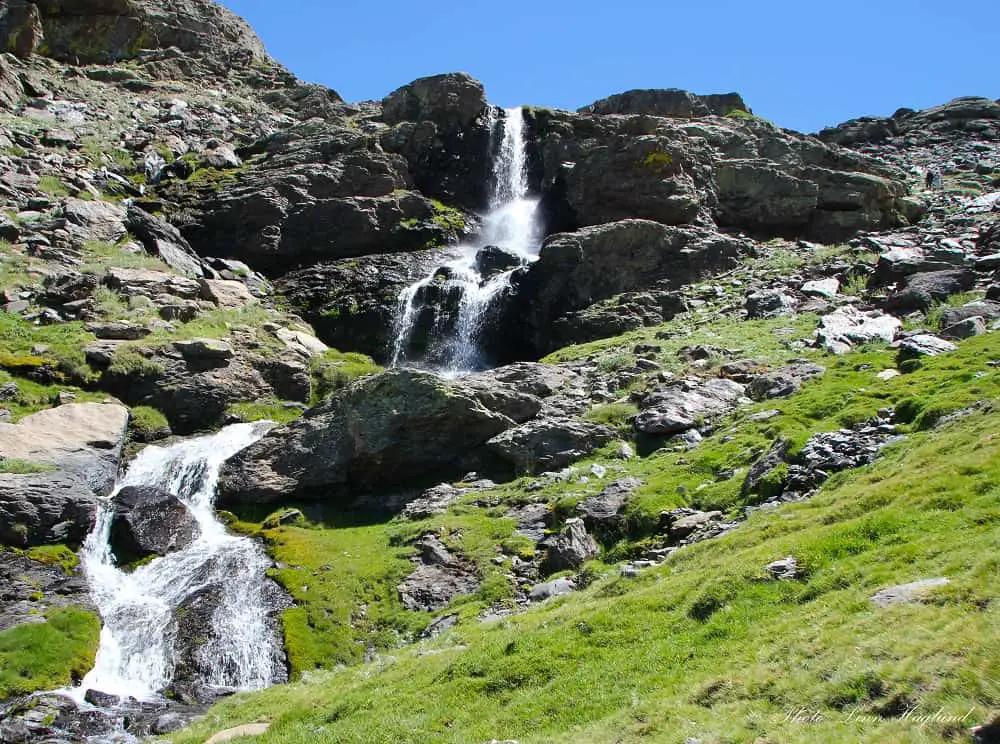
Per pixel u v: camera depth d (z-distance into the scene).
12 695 15.30
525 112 43.38
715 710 9.17
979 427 14.23
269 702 14.32
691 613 11.73
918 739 7.27
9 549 18.97
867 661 8.73
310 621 17.67
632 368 25.34
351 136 40.88
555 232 38.50
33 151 38.03
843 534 11.98
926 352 20.77
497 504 20.70
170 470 23.23
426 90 44.03
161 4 55.94
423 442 23.05
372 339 33.56
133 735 14.33
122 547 20.44
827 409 19.30
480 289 33.47
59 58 50.16
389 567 18.98
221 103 50.22
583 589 16.11
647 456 21.34
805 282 29.92
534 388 24.73
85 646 16.86
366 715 11.95
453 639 14.51
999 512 10.87
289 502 23.06
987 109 54.75
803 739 7.93
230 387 26.89
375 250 37.75
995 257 26.28
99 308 28.66
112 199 37.19
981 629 8.27
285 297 34.84
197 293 31.86
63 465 21.20
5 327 26.38
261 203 36.84
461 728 10.80
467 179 42.22
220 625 17.77
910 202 37.91
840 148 41.19
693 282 32.22
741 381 23.33
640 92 45.69
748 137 39.66
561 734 9.92
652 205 35.31
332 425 23.61
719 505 17.30
